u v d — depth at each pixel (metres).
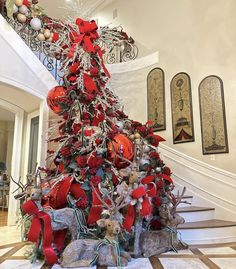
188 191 4.30
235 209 3.79
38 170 2.88
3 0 3.76
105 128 2.89
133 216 2.49
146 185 2.61
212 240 3.26
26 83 3.87
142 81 5.35
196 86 4.58
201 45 4.63
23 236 2.72
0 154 9.08
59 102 2.99
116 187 2.60
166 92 4.97
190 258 2.56
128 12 6.14
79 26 3.14
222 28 4.40
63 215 2.39
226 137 4.08
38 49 4.14
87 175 2.64
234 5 4.31
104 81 3.20
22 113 4.94
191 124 4.52
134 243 2.58
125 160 2.77
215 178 4.07
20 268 2.24
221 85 4.26
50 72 4.22
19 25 3.90
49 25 3.98
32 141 4.74
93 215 2.48
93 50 3.04
